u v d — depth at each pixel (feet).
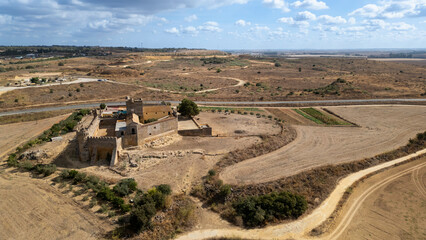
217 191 141.90
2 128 248.32
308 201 141.90
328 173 168.86
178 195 139.54
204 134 221.25
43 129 246.47
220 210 131.85
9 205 127.65
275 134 228.63
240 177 156.66
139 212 114.62
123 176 155.12
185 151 184.14
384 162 190.60
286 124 267.39
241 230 119.44
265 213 126.62
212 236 114.93
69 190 140.77
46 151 181.68
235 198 139.33
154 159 172.76
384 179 169.78
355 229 124.77
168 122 207.82
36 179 151.53
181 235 114.93
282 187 150.10
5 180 150.00
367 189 158.20
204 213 129.59
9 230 112.16
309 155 191.42
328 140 223.10
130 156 171.94
